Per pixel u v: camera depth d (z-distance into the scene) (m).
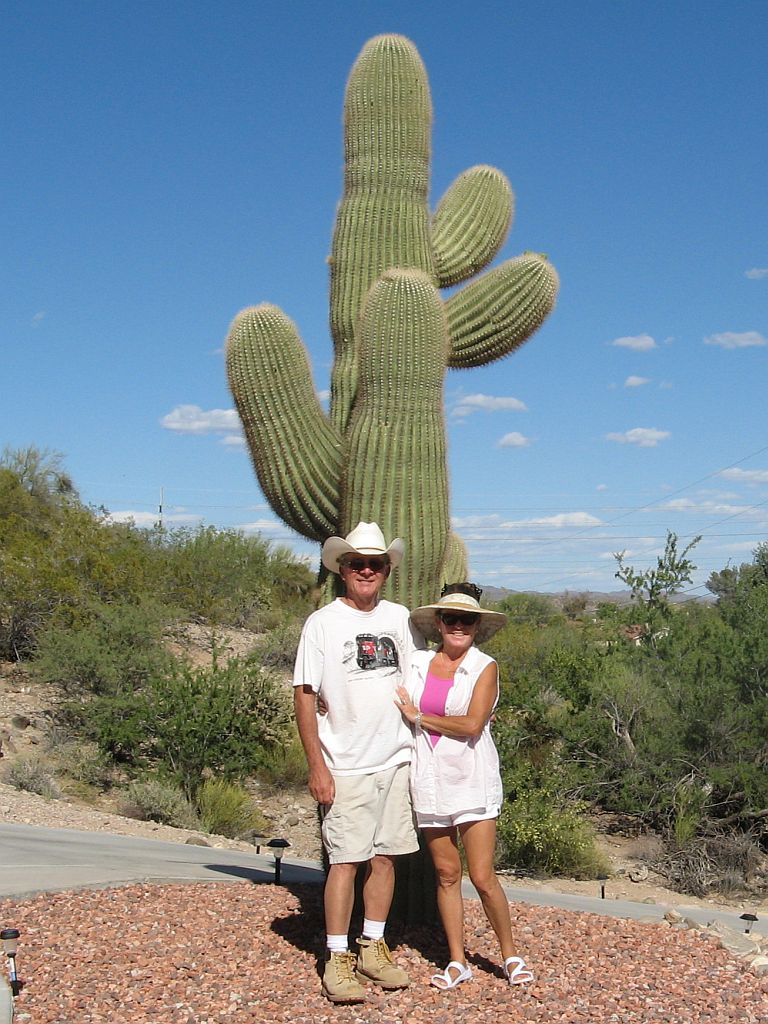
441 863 5.27
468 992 5.12
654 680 16.61
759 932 8.48
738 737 15.00
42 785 14.37
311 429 6.64
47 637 18.91
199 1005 4.85
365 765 5.14
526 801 13.91
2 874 7.27
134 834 12.12
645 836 14.84
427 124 7.31
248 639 25.72
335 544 5.29
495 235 7.73
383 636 5.28
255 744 16.20
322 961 5.50
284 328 6.64
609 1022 4.79
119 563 23.02
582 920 6.66
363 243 7.11
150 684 17.34
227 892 6.92
